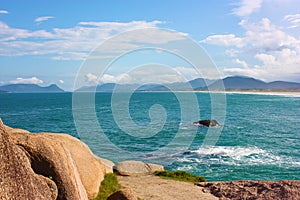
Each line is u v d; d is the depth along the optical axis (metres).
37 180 7.78
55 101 156.38
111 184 15.09
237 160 27.47
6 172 6.23
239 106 97.38
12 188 6.28
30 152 9.30
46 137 10.09
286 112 78.06
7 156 6.44
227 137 39.56
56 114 82.69
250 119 62.34
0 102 151.25
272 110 83.56
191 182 18.58
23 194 6.63
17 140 9.34
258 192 15.27
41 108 107.38
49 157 9.41
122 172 19.84
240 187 16.27
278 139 38.97
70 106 114.81
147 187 16.73
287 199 13.83
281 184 15.93
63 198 9.39
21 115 82.06
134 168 20.44
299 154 30.05
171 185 17.42
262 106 97.12
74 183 9.75
